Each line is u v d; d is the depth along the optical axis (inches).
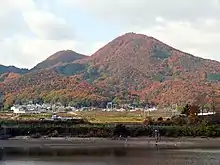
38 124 5413.4
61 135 5009.8
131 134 4972.9
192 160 2699.3
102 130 5044.3
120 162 2620.6
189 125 5275.6
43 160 2760.8
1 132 4889.3
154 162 2608.3
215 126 5064.0
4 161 2711.6
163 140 4635.8
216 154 3090.6
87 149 3604.8
